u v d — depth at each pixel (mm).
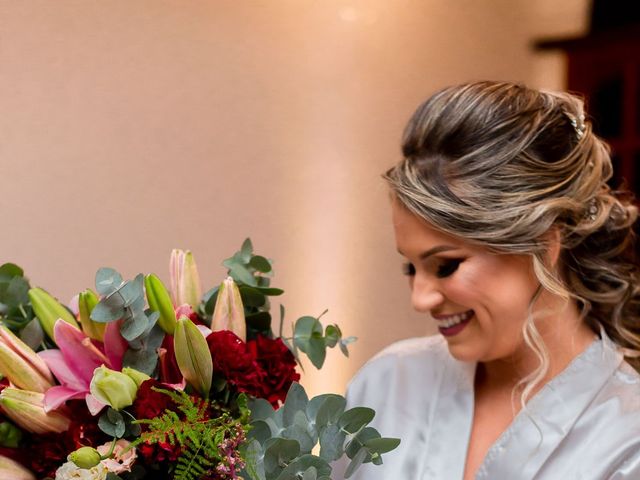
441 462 1121
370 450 834
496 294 977
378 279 1953
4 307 906
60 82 1190
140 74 1320
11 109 1127
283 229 1687
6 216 1135
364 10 1879
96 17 1235
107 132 1268
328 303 1832
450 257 975
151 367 830
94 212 1258
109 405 799
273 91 1638
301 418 806
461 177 961
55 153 1193
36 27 1149
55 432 810
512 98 1005
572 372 1067
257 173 1604
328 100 1794
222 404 837
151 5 1330
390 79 1985
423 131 1009
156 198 1370
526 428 1053
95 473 742
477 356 1022
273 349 873
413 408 1201
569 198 980
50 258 1201
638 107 2771
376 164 1935
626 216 1114
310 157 1753
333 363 1898
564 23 2686
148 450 751
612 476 987
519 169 963
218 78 1489
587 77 2740
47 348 891
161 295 831
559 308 1022
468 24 2309
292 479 769
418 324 2074
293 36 1698
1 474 795
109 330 834
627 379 1068
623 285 1099
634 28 2680
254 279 961
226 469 743
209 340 832
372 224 1923
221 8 1494
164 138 1376
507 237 945
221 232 1520
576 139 1019
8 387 801
